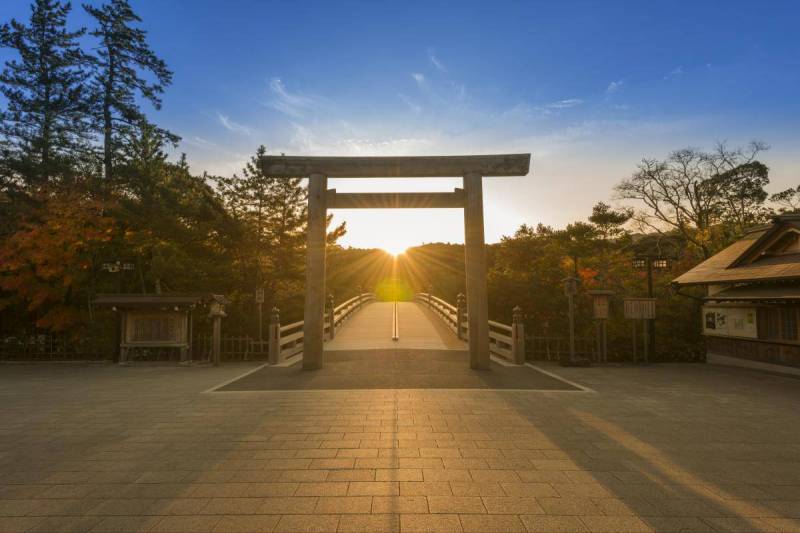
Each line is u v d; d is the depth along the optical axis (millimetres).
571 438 5422
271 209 18750
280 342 12227
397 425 5992
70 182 15438
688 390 8461
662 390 8445
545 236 27609
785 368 10648
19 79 17125
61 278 15539
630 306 12891
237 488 4008
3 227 15062
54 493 3939
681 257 23031
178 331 13609
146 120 18781
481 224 10883
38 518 3475
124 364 13367
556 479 4180
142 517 3480
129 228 16703
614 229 28719
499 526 3311
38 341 15641
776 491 3926
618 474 4301
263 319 18016
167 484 4113
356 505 3658
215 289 17875
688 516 3463
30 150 16312
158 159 19359
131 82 18734
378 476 4254
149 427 6008
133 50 18359
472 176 10945
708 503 3688
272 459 4734
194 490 3971
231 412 6773
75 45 18000
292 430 5789
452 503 3689
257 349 17141
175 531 3266
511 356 12000
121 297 13500
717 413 6672
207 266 17281
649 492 3898
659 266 14492
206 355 15227
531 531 3242
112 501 3766
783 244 11477
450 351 13336
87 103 17594
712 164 23703
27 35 17312
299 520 3410
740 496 3824
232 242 18203
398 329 18594
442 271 49688
